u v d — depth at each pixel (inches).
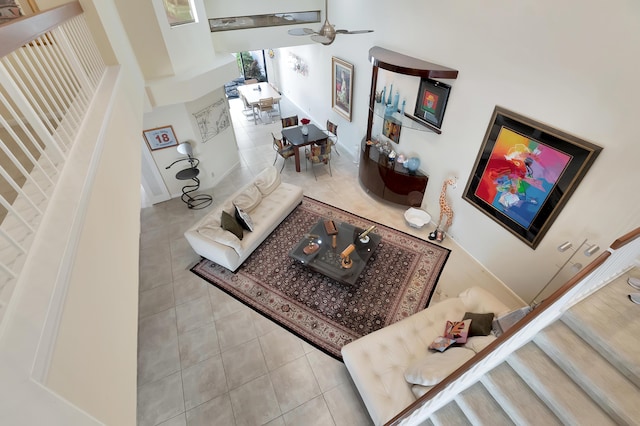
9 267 38.1
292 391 118.8
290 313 146.9
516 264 145.1
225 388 119.9
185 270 170.7
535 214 127.9
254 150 291.3
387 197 208.4
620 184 98.1
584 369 77.0
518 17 110.7
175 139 208.5
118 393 47.6
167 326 142.2
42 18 59.9
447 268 167.2
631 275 97.0
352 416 111.7
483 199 150.7
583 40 95.4
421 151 183.6
